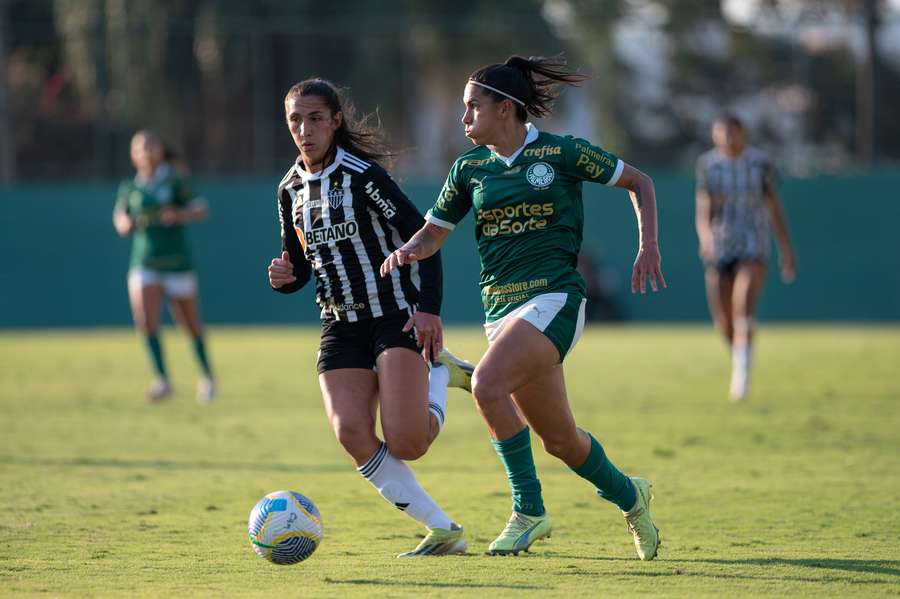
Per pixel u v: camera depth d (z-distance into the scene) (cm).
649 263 1955
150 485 2744
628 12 9919
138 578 1805
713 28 9425
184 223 4459
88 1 9394
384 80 9431
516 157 1967
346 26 9356
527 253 1969
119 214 4459
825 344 6812
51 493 2641
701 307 8950
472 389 1928
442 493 2627
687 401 4300
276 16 9350
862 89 9219
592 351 6581
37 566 1903
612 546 2073
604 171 1967
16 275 8869
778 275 8938
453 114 9662
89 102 9144
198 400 4512
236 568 1881
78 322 8894
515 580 1767
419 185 9275
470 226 8844
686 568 1859
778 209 4297
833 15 9262
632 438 3431
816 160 9281
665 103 9512
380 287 2000
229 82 9169
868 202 8894
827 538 2111
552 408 1962
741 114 9425
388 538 2156
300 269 2133
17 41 9162
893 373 5172
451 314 8906
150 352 4453
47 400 4525
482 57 9606
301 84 2008
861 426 3612
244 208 8975
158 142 4409
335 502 2527
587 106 9606
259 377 5347
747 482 2727
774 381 4916
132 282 4450
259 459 3142
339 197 1995
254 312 8962
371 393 2006
